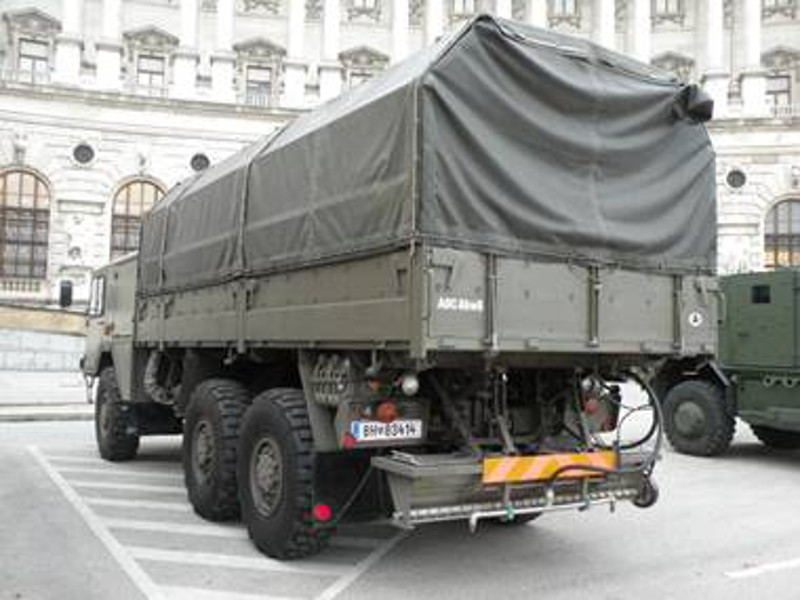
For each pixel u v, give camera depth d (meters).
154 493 8.36
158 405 10.28
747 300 11.34
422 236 4.71
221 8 43.44
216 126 41.06
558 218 5.38
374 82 5.95
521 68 5.35
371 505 5.64
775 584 5.55
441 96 4.93
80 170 39.38
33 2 43.31
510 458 5.17
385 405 5.26
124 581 5.41
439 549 6.29
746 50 44.81
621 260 5.71
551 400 6.00
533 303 5.17
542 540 6.63
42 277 39.19
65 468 9.91
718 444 11.44
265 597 5.09
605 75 5.86
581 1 49.50
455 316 4.77
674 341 6.00
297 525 5.54
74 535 6.61
